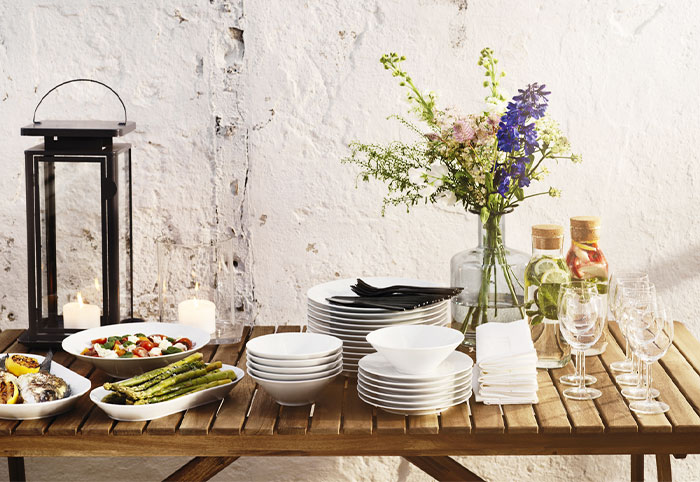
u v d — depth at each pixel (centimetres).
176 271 230
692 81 258
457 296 214
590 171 263
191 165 265
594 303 186
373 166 264
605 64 258
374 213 267
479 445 175
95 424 175
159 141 263
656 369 206
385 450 177
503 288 209
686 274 267
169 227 268
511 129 196
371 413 181
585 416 177
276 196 266
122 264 226
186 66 260
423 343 191
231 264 231
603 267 219
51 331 222
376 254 269
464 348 214
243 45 260
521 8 256
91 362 194
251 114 263
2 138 263
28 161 214
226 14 258
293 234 269
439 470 206
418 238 268
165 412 178
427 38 258
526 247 268
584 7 256
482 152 204
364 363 188
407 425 175
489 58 213
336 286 226
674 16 255
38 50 259
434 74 260
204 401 185
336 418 178
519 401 183
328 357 183
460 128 199
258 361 182
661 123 260
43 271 219
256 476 283
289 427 174
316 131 263
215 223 268
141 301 271
